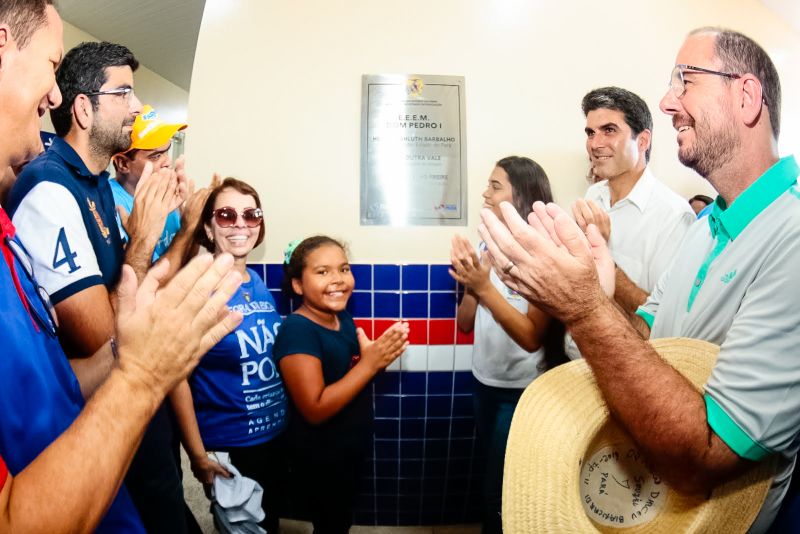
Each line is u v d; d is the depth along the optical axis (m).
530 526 0.56
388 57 1.75
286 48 1.73
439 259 1.81
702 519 0.57
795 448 0.60
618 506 0.62
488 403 1.58
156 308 0.44
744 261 0.71
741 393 0.55
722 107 0.74
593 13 1.78
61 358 0.58
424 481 1.92
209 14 1.71
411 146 1.77
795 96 1.82
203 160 1.74
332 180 1.77
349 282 1.42
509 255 0.60
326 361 1.36
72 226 0.87
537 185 1.52
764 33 1.80
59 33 0.52
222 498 1.29
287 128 1.74
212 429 1.37
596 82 1.79
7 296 0.48
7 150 0.48
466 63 1.76
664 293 0.99
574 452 0.57
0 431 0.45
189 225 1.38
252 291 1.45
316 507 1.41
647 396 0.56
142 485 1.05
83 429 0.40
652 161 1.84
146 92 4.52
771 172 0.71
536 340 1.36
